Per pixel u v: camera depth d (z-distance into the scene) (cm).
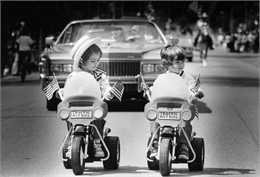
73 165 784
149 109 777
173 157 775
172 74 798
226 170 873
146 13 7744
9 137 1166
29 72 3034
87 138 785
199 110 1552
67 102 781
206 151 1030
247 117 1428
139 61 1473
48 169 883
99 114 774
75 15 4344
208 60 4541
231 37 6700
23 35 2702
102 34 1642
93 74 827
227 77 2709
